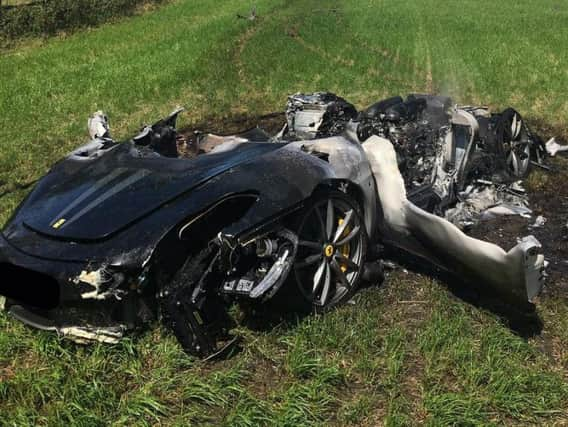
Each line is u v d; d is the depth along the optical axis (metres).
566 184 6.61
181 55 15.80
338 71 13.12
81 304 3.49
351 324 3.98
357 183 4.49
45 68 15.02
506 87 11.29
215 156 4.24
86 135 9.15
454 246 4.09
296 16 25.75
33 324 3.80
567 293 4.46
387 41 18.05
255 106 10.59
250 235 3.59
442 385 3.43
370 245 4.79
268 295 3.60
